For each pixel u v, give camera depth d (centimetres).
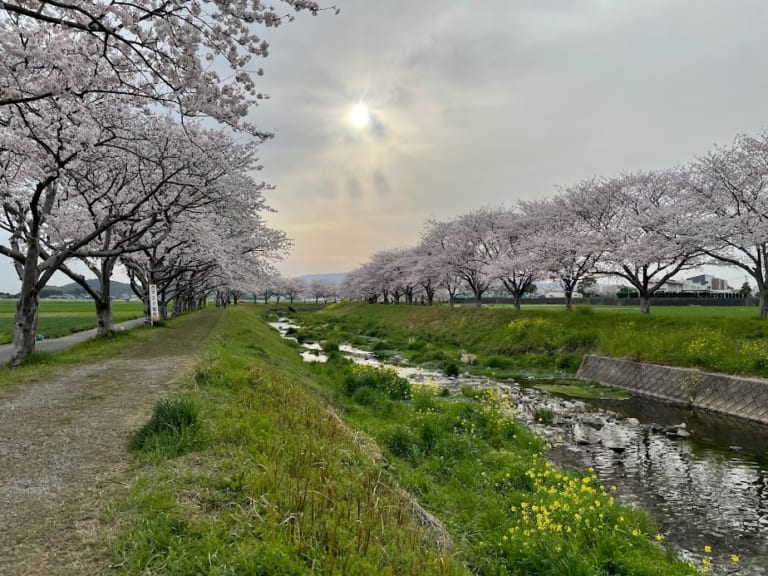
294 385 1098
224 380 935
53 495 454
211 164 1597
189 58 718
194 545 360
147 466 518
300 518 407
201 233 2166
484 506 648
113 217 1443
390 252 6594
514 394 1540
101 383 996
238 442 590
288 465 531
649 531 627
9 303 8400
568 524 562
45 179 1216
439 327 3341
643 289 2323
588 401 1513
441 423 982
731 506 737
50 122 1077
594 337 2122
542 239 2839
